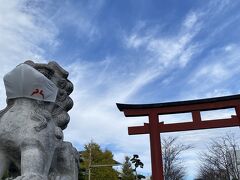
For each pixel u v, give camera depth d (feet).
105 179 107.45
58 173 11.98
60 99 12.72
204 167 102.53
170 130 34.47
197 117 34.50
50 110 12.12
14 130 10.82
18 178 9.68
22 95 11.56
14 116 11.11
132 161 138.72
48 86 11.81
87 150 111.96
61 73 12.96
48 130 11.35
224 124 33.55
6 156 11.10
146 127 35.01
